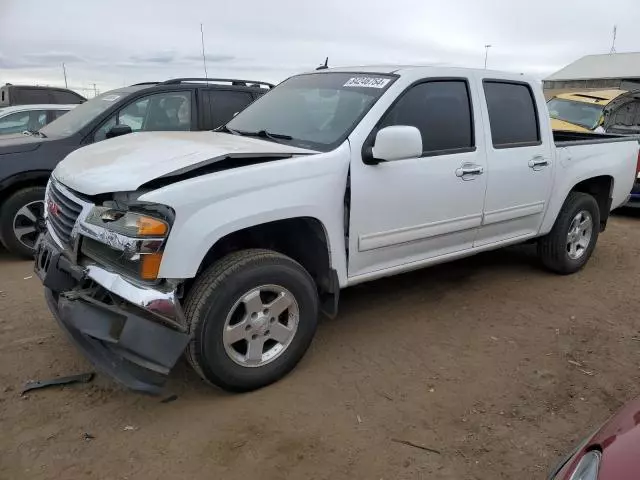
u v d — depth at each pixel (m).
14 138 5.64
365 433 2.94
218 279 2.95
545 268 5.56
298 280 3.26
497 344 3.99
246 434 2.89
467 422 3.06
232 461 2.69
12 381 3.29
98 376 3.38
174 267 2.81
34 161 5.34
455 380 3.49
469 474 2.67
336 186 3.39
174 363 2.82
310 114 3.93
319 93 4.11
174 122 6.43
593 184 5.73
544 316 4.50
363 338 4.00
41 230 3.93
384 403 3.21
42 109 8.95
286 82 4.69
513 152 4.49
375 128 3.61
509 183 4.48
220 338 3.00
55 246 3.36
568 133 6.47
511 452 2.84
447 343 3.97
